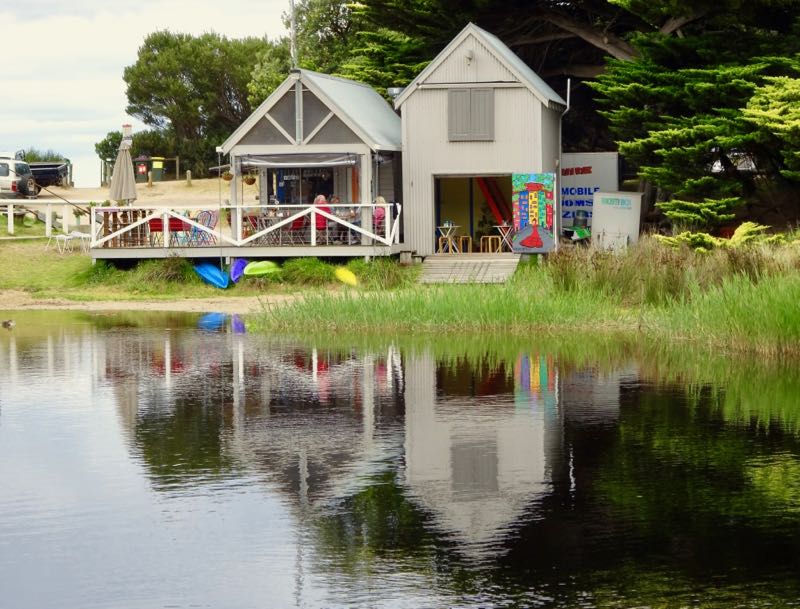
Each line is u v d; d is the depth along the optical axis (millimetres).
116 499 13227
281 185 39812
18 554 11508
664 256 29297
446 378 20609
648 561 11062
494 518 12359
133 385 20312
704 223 34844
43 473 14359
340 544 11656
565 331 26250
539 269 30453
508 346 24438
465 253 38594
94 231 37969
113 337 26844
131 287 36781
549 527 12070
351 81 42969
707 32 38406
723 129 34656
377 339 25984
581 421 16922
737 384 19719
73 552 11539
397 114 44531
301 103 37656
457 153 39188
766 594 10250
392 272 35469
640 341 24719
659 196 42406
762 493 13156
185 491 13523
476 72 38875
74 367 22344
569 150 51719
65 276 38906
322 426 16828
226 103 74562
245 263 36906
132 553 11484
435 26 44781
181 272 36906
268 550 11523
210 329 28250
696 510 12547
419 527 12125
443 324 27062
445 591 10430
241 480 13953
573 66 48281
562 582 10594
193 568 11086
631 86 37125
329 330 27547
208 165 72125
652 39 38188
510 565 11023
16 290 37062
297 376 21031
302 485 13695
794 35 37719
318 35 57000
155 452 15352
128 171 39438
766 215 38500
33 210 48188
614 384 19828
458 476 13992
